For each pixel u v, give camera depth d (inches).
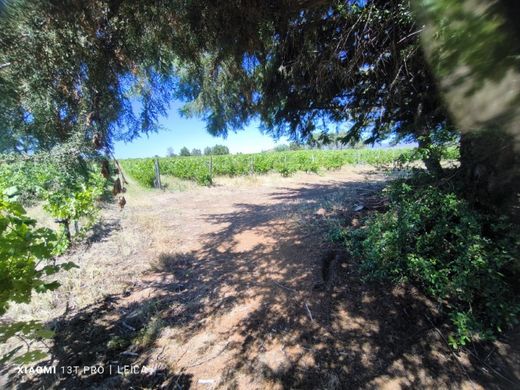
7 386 69.9
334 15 91.0
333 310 100.3
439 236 88.8
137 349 83.9
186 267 139.2
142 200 306.2
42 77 57.9
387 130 147.5
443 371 77.4
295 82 118.0
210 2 59.7
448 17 17.7
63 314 98.6
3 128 60.9
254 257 144.9
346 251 134.1
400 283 105.4
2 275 49.9
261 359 80.5
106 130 64.4
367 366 78.9
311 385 72.9
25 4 45.4
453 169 98.1
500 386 72.4
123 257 147.9
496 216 78.0
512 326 77.4
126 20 58.4
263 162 547.8
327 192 309.9
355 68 111.7
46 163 62.6
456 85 19.8
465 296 80.8
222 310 102.7
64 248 133.6
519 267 75.0
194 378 74.3
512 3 15.4
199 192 365.1
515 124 18.9
